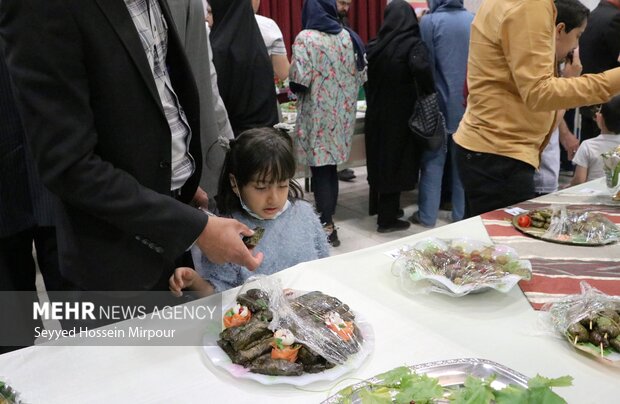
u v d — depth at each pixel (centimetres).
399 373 80
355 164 373
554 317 102
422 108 322
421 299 114
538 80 156
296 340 90
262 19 307
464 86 338
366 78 335
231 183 147
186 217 100
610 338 93
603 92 152
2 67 134
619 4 339
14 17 90
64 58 92
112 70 99
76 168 95
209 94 175
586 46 345
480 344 97
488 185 188
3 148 140
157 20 115
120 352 95
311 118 316
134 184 100
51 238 156
